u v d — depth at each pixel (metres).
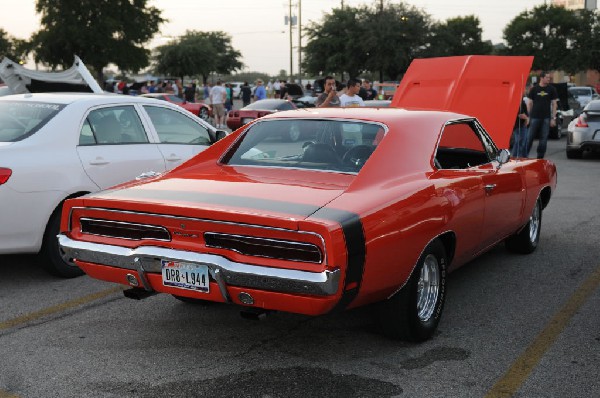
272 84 49.00
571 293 5.42
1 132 5.65
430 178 4.34
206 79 77.00
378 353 4.14
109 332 4.49
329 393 3.58
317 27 55.41
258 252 3.54
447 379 3.76
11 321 4.70
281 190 3.93
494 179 5.12
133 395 3.55
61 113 5.88
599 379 3.77
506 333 4.51
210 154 4.77
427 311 4.37
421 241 4.03
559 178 12.24
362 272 3.55
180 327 4.59
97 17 45.84
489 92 8.30
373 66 53.44
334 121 4.61
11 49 74.50
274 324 4.66
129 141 6.35
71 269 5.77
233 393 3.57
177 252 3.68
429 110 5.10
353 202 3.71
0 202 5.16
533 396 3.55
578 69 69.81
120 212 3.88
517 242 6.60
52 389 3.62
